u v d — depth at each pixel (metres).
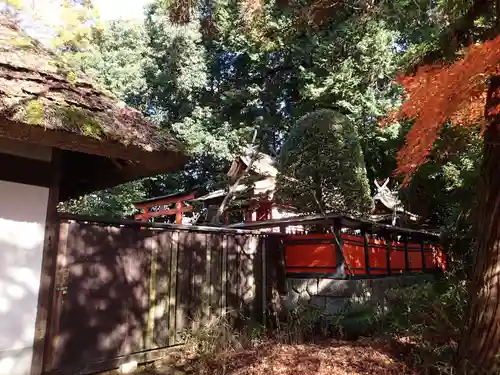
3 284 3.18
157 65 18.22
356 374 3.77
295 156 8.64
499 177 3.50
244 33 8.12
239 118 19.56
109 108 3.48
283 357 4.27
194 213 16.12
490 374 3.21
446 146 5.89
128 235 4.29
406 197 13.00
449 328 4.55
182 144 3.74
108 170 4.51
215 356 4.34
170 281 4.71
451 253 9.43
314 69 16.09
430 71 3.72
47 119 2.73
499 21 3.73
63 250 3.67
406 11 6.80
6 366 3.13
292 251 6.74
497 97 3.40
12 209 3.29
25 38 3.51
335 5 6.62
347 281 6.02
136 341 4.20
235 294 5.62
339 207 8.19
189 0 7.43
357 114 14.50
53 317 3.51
